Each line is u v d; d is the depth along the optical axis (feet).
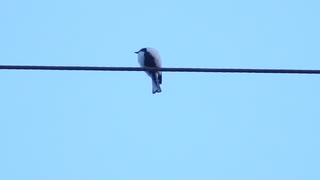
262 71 39.24
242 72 39.24
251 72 39.27
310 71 38.99
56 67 38.45
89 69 38.86
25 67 37.99
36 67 38.09
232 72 39.27
